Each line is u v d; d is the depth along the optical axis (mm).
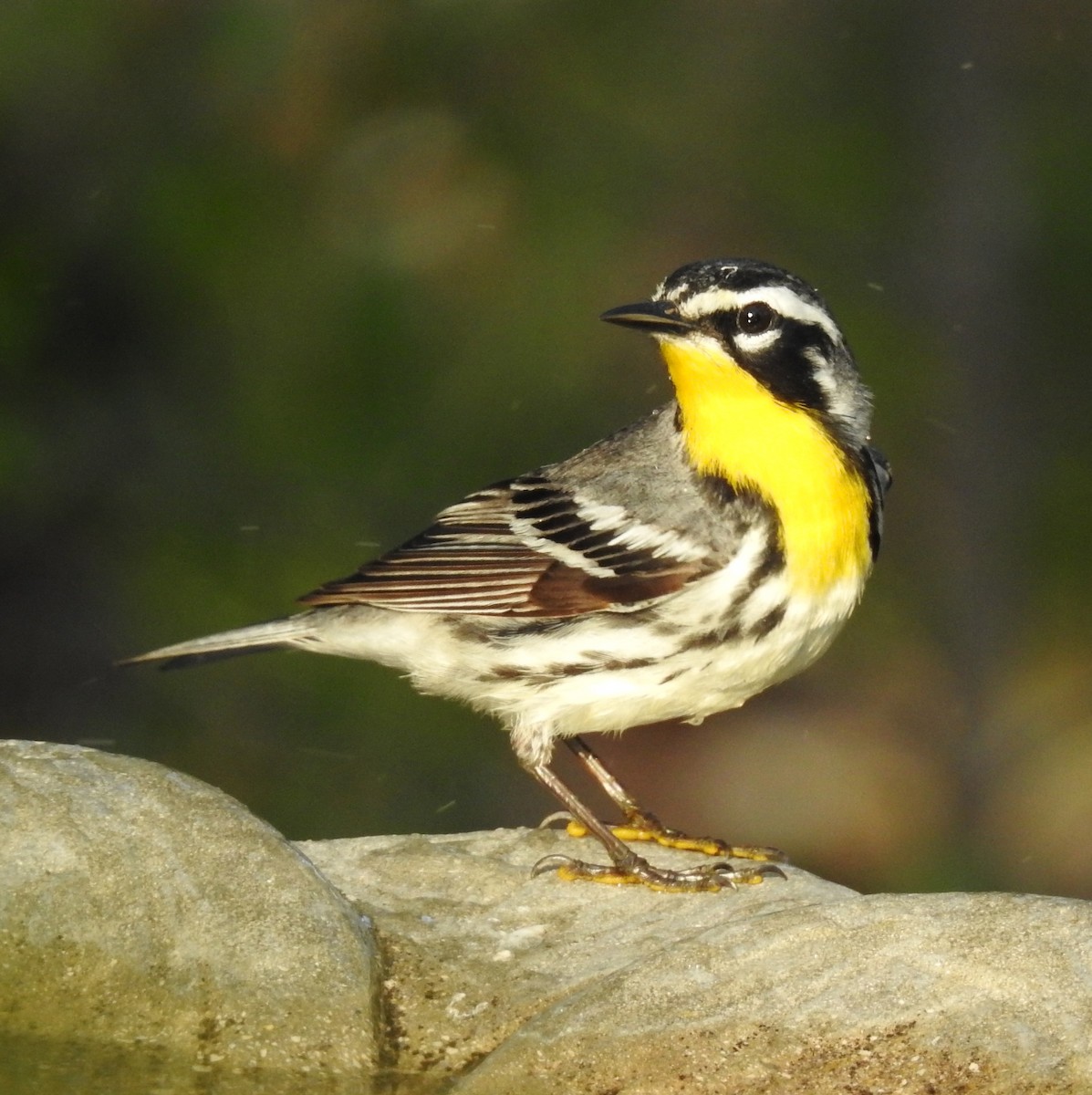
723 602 8430
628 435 9172
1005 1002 6191
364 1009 6707
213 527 13461
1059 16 15219
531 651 8703
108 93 13555
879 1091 6070
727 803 14594
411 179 13719
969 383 15141
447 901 7680
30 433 13547
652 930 7473
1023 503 15352
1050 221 15086
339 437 13508
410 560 8984
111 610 13531
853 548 8484
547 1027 6430
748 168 14469
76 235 13562
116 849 6828
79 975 6660
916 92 15086
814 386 8484
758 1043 6234
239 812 7113
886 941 6441
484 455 13523
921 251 15070
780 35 14852
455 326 13703
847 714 15172
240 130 13625
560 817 8711
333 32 13453
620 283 13875
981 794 14875
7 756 7090
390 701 13414
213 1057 6570
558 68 14062
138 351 13766
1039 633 15281
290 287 13586
